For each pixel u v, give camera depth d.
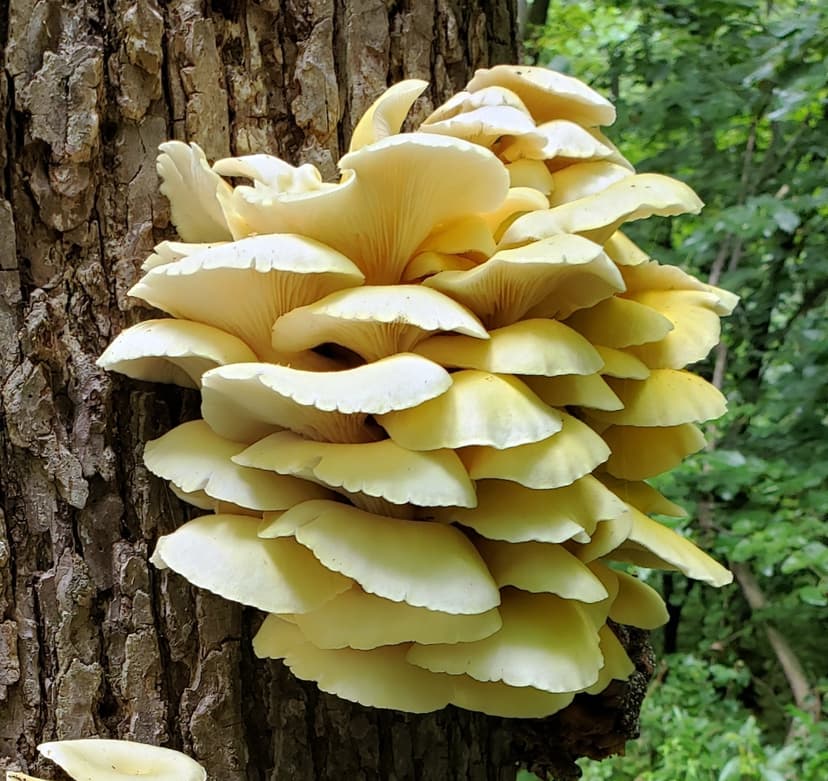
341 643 0.56
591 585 0.58
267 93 0.63
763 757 1.22
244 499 0.56
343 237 0.58
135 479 0.61
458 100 0.63
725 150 1.48
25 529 0.60
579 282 0.60
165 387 0.62
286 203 0.55
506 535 0.56
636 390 0.63
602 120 0.67
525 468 0.56
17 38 0.58
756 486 1.29
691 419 0.63
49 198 0.59
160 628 0.62
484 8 0.71
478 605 0.54
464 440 0.54
